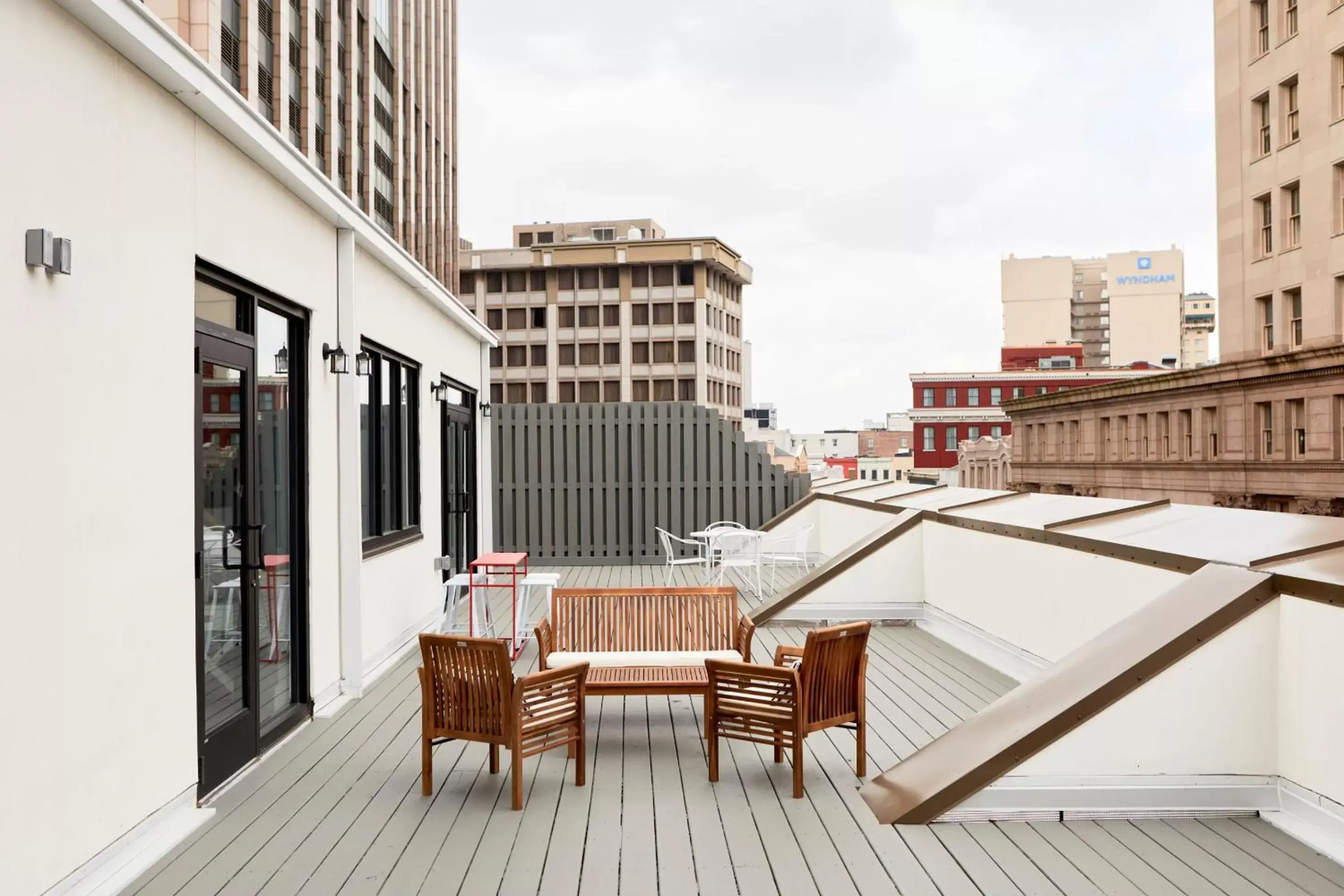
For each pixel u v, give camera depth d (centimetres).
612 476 1611
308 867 388
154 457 416
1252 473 3506
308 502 630
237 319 539
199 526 466
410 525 974
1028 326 10562
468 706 471
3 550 312
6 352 315
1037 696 473
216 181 488
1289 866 392
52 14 343
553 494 1612
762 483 1625
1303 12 3331
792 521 1567
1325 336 3250
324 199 629
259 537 543
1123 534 643
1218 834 429
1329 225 3222
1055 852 407
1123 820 446
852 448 13138
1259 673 453
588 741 582
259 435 557
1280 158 3491
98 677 367
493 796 478
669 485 1619
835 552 1476
